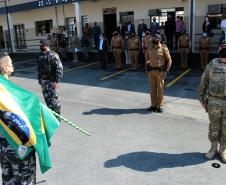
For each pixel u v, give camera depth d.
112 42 13.00
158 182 3.90
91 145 5.15
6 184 2.94
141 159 4.56
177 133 5.57
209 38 11.98
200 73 11.55
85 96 8.76
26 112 2.66
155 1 15.34
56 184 3.95
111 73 12.34
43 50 5.84
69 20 19.59
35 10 21.52
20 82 11.67
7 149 2.72
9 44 24.03
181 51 12.44
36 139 2.70
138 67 13.05
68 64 15.57
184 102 7.69
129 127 5.97
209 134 4.50
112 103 7.84
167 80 10.49
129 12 16.47
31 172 2.86
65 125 6.17
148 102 7.79
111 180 3.99
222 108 4.21
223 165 4.33
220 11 13.44
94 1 17.14
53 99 6.00
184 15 14.58
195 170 4.20
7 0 21.34
